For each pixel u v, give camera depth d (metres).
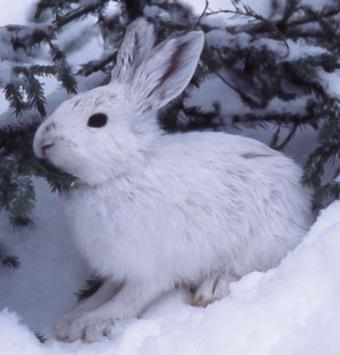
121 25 9.41
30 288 8.82
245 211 7.95
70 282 8.93
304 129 9.96
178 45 7.75
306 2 9.61
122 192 7.57
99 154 7.38
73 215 7.83
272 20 9.34
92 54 10.36
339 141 8.55
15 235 9.33
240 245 8.02
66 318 8.04
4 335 7.06
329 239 7.13
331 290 6.78
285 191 8.20
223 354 6.54
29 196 7.29
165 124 9.60
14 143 8.09
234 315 6.86
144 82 7.72
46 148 7.37
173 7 9.49
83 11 9.36
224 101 9.81
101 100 7.59
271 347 6.45
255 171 8.10
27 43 8.70
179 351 6.72
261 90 9.55
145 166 7.62
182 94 9.55
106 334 7.78
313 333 6.40
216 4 11.02
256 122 9.74
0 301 8.64
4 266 8.98
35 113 8.87
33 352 6.97
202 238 7.80
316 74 9.02
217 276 8.09
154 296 8.00
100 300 8.35
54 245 9.26
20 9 11.48
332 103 8.79
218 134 8.38
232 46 9.12
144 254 7.69
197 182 7.78
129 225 7.57
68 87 8.64
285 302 6.80
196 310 7.75
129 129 7.54
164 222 7.64
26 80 8.23
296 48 8.98
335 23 9.27
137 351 7.05
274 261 8.13
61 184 7.45
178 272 7.95
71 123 7.39
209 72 9.20
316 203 8.32
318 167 8.41
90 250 7.90
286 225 8.14
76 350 7.45
